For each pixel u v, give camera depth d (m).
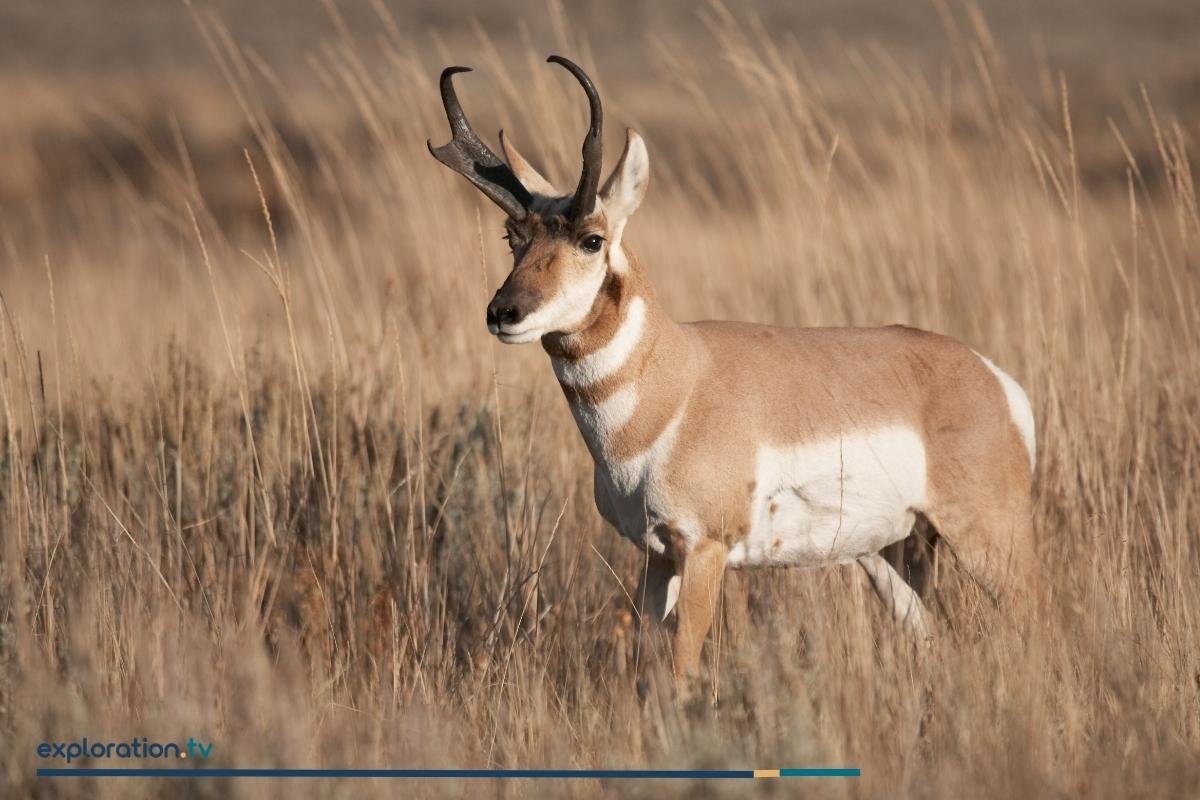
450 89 18.97
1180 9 156.00
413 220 31.39
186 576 21.05
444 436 24.94
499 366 27.94
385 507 22.92
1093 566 19.89
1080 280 27.30
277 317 34.28
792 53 34.78
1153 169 71.75
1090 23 147.62
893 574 21.45
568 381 18.86
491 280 30.61
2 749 15.39
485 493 23.17
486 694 18.52
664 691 16.98
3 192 74.81
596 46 138.88
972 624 19.08
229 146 82.19
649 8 162.50
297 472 23.48
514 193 18.64
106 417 25.33
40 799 14.89
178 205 59.84
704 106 37.41
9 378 23.16
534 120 32.06
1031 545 20.52
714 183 47.22
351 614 20.28
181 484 23.19
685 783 14.86
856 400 19.48
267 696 16.38
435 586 21.92
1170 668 17.88
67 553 20.42
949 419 19.97
